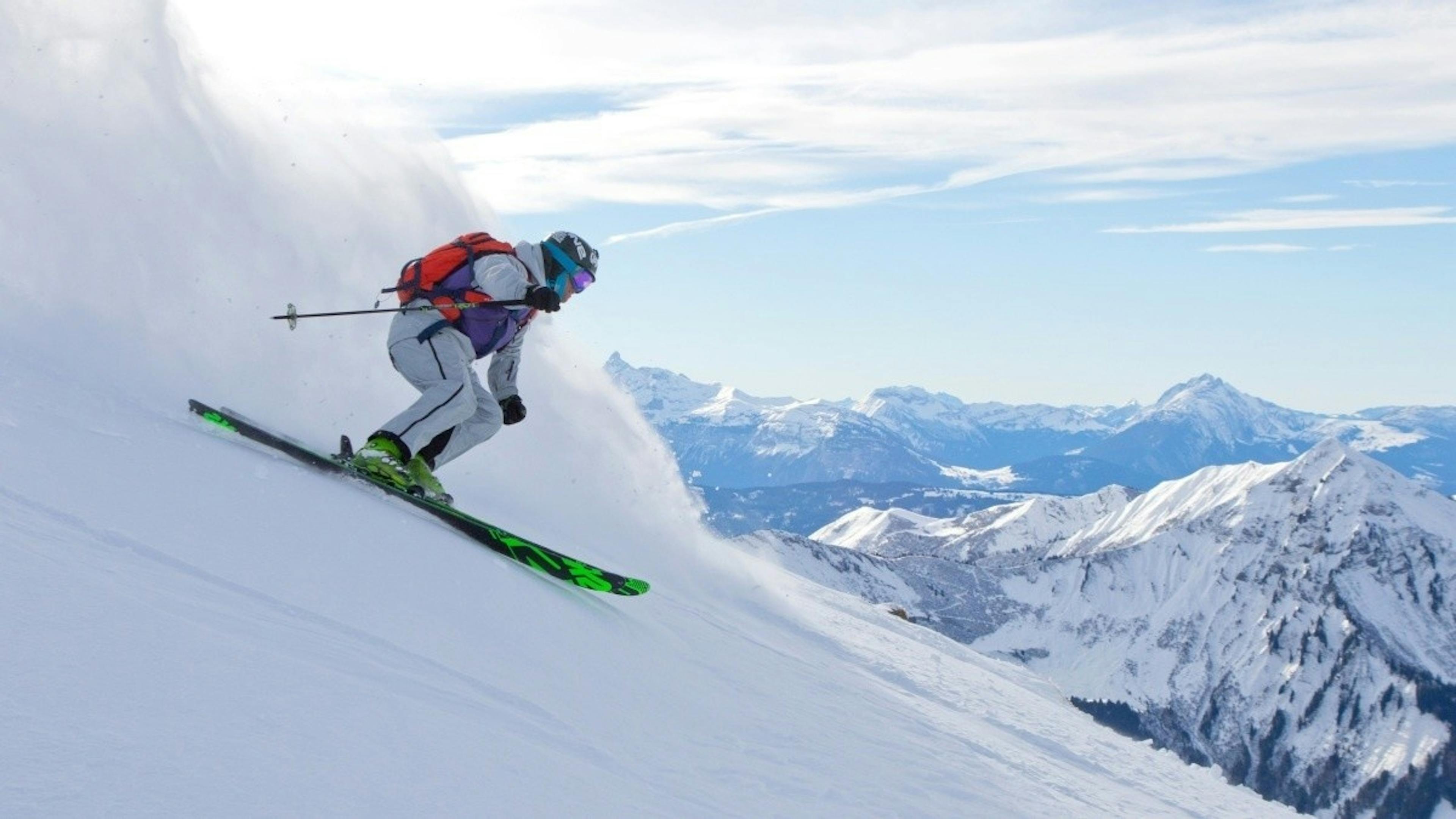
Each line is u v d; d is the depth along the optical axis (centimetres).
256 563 346
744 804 352
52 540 275
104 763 171
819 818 373
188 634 243
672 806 302
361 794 202
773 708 552
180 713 200
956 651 1484
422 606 392
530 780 257
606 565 824
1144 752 1108
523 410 672
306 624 307
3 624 205
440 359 595
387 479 563
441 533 526
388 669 297
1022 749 814
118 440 424
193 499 385
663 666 517
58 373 527
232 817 172
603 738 347
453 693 305
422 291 601
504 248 619
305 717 225
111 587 253
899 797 462
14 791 154
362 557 414
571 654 441
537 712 334
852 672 867
